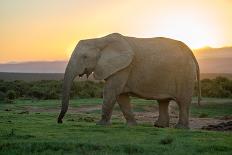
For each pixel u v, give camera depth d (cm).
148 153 1213
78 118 2308
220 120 2477
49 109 3083
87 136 1427
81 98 4238
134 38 1816
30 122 1856
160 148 1262
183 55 1811
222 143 1349
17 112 2636
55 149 1246
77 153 1208
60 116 1795
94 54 1780
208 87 4441
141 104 3238
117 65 1744
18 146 1258
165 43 1814
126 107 1825
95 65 1786
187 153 1221
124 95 1822
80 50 1792
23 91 4547
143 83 1767
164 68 1773
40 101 3788
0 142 1298
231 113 3017
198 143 1343
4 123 1800
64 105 1775
